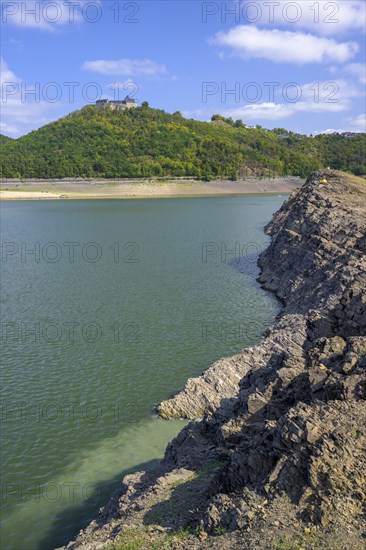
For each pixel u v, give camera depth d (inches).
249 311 2805.1
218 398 1720.0
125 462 1475.1
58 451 1534.2
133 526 973.2
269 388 1146.0
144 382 1945.1
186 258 4379.9
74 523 1239.5
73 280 3572.8
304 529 773.9
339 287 2326.5
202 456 1187.3
